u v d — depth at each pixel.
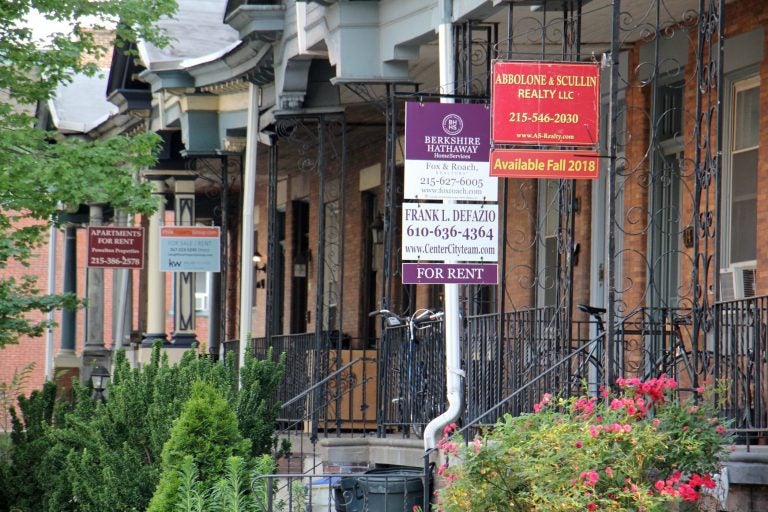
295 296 68.50
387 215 41.97
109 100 66.94
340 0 41.88
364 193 60.28
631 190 40.53
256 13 47.25
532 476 24.34
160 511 31.64
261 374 38.88
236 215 78.06
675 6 35.84
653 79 32.34
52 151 48.59
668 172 39.81
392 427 45.66
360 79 42.12
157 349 39.44
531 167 28.78
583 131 28.83
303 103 47.56
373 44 42.16
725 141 37.00
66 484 38.06
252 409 37.62
